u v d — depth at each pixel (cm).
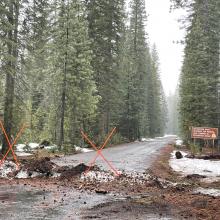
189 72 3788
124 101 6103
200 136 2844
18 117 2606
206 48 3550
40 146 3425
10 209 954
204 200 1083
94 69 4147
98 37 4150
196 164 2217
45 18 2550
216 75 3600
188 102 3803
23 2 2381
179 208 1005
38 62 2748
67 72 3344
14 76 2342
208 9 3297
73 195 1173
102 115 4425
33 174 1547
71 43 3297
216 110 3716
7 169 1628
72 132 3609
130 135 6225
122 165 2041
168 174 1778
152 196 1188
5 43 2227
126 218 887
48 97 3478
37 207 987
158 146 4381
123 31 4700
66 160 2261
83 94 3512
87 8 4100
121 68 5784
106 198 1139
